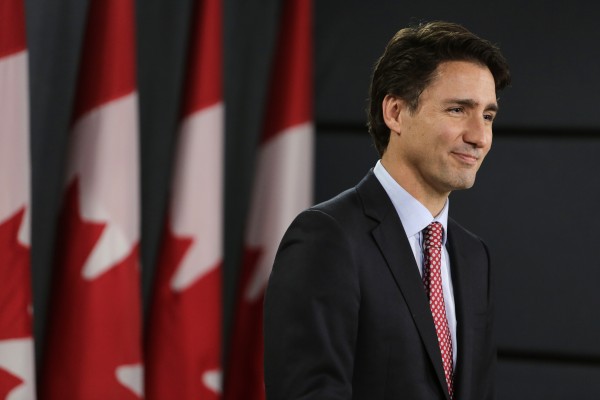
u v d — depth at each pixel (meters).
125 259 5.16
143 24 6.09
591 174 6.39
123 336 5.15
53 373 5.10
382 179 3.01
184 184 5.61
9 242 4.75
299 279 2.79
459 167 2.85
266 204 6.05
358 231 2.87
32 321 5.17
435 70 2.87
